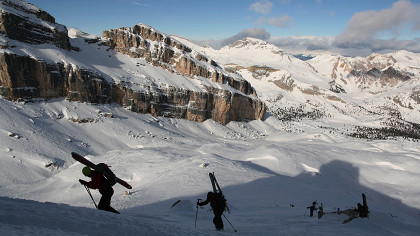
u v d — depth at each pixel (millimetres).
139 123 150875
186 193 37594
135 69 188000
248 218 17234
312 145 135250
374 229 12008
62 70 134750
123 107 161500
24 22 131125
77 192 51312
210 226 12273
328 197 41188
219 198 10359
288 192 41125
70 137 109438
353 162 95562
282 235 10062
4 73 111375
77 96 137250
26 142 90375
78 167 71500
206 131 191125
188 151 93750
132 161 67938
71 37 184125
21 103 114438
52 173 81438
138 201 34031
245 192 39844
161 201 33219
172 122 179875
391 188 76125
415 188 75812
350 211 15852
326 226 12555
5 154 80562
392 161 100500
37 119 110812
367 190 74625
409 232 13516
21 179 73812
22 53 119875
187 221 13812
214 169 53250
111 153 80250
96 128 126250
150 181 50188
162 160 66938
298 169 80188
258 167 72812
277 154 86500
